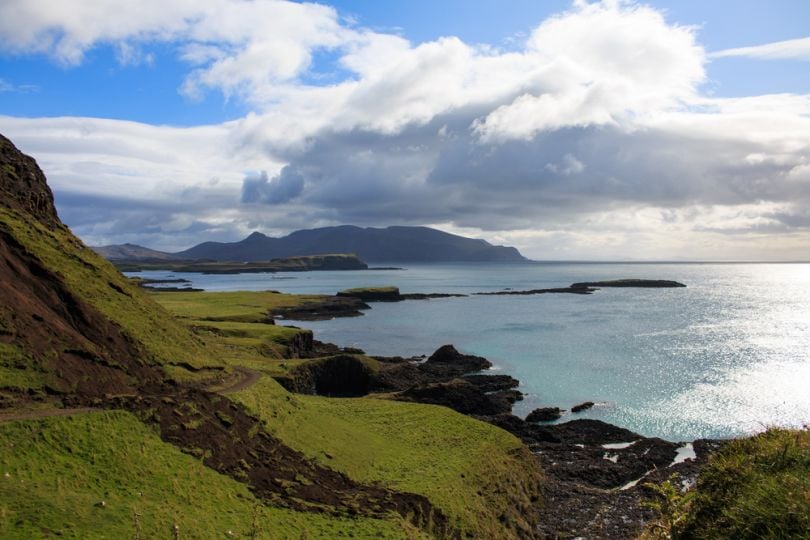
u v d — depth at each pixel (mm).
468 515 39406
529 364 104250
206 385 44812
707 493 20312
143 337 44719
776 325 155125
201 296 191000
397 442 50656
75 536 22625
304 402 54188
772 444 20422
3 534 21344
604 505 46938
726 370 97188
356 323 168500
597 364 103312
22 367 32938
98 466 28734
